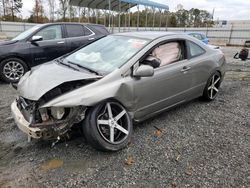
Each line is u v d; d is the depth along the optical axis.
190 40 4.14
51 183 2.35
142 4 16.39
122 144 2.93
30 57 6.32
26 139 3.15
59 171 2.53
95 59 3.44
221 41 30.77
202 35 13.66
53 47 6.66
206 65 4.32
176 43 3.83
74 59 3.63
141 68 2.99
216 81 4.80
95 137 2.71
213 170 2.62
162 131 3.49
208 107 4.55
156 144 3.12
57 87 2.66
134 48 3.37
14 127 3.49
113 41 3.80
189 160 2.79
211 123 3.83
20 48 6.15
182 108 4.45
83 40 7.22
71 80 2.72
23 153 2.84
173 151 2.97
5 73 6.09
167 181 2.42
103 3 17.27
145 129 3.53
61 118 2.62
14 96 4.98
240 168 2.67
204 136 3.39
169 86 3.56
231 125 3.78
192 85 4.09
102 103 2.77
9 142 3.07
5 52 5.96
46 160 2.71
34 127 2.53
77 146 3.00
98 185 2.34
